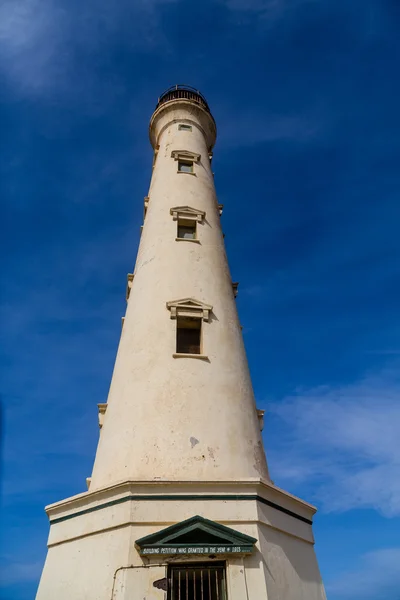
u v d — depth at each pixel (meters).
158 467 14.65
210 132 33.34
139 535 13.02
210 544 12.97
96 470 16.33
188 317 18.98
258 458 16.31
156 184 27.03
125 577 12.28
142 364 17.56
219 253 22.88
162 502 13.68
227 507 13.95
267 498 14.94
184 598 12.73
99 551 13.42
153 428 15.59
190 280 20.39
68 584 13.60
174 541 12.83
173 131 30.58
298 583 14.35
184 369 17.22
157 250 21.92
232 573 12.81
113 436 16.28
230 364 18.22
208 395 16.75
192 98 33.31
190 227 23.70
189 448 15.22
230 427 16.25
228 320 19.83
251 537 13.38
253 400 18.42
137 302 20.27
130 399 16.80
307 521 16.75
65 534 14.82
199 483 14.12
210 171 29.02
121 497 13.82
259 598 12.65
